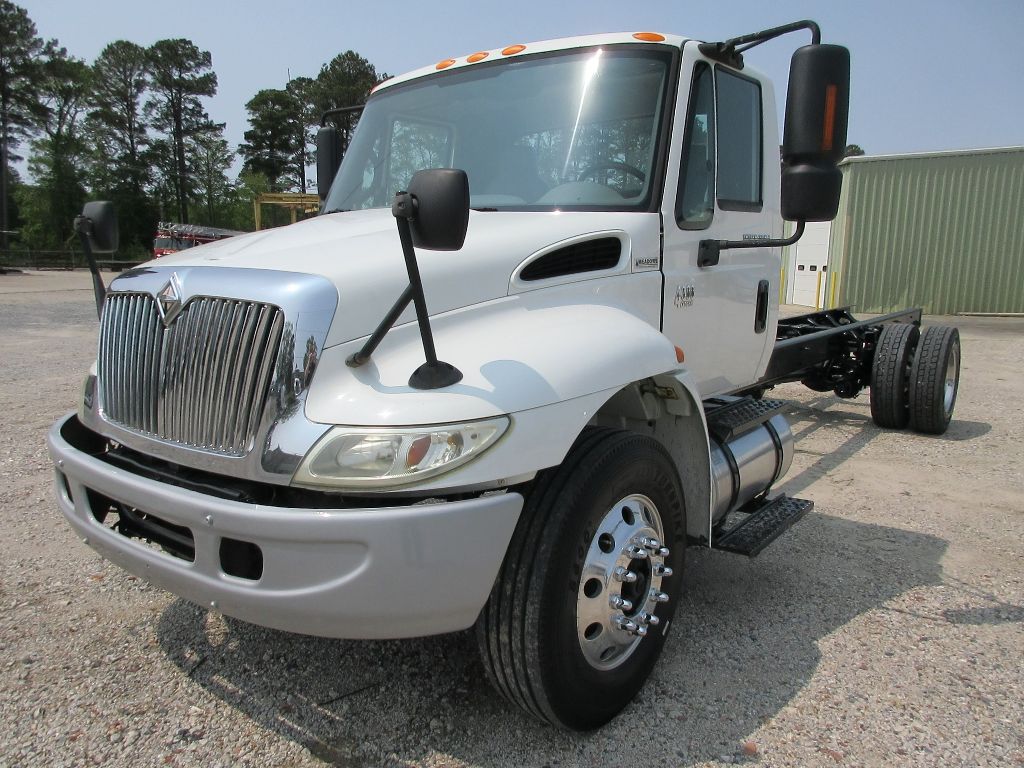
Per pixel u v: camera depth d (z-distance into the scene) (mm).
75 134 79562
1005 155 19625
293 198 24188
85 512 2789
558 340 2611
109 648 3234
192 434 2496
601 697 2645
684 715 2812
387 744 2643
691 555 4281
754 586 3881
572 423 2439
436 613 2236
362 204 3979
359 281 2434
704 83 3496
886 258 20250
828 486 5559
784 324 7113
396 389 2270
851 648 3279
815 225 21578
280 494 2348
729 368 3951
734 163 3811
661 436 3314
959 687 2992
